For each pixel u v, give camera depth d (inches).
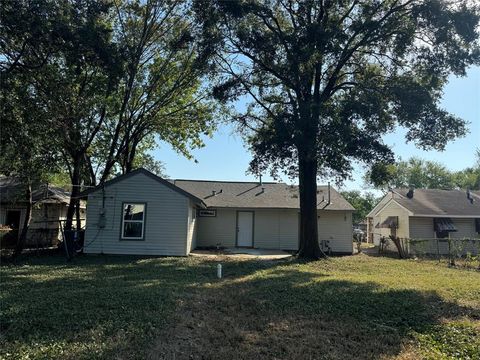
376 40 687.1
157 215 728.3
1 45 513.0
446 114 613.3
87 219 717.9
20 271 502.6
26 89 515.8
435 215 979.9
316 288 399.9
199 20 687.7
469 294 387.5
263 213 986.7
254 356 210.1
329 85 734.5
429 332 261.1
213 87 760.3
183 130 979.9
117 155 846.5
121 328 246.4
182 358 204.4
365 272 560.4
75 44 521.0
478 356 217.3
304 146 592.7
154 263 605.0
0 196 844.6
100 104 693.3
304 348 224.1
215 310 305.3
